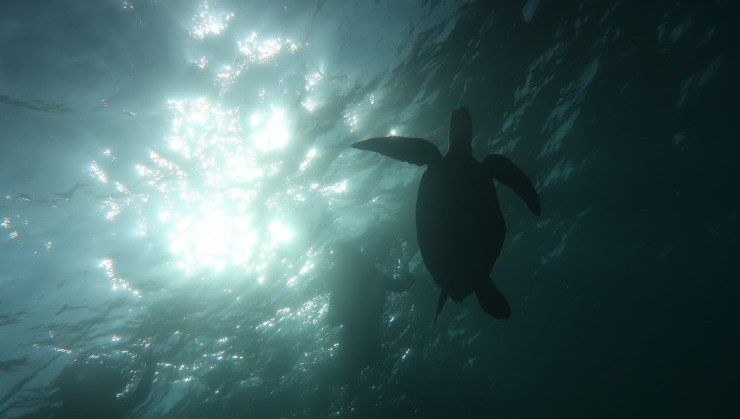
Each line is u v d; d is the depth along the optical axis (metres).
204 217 10.38
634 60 8.55
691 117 8.31
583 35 8.88
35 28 9.34
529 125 9.55
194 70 10.05
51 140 9.52
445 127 10.09
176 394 10.20
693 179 8.56
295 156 10.25
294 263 10.34
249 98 10.14
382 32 9.84
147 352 10.41
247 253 10.45
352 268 7.61
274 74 10.15
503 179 3.14
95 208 9.86
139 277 10.21
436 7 9.34
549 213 9.33
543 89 9.31
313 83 10.16
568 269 8.98
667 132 8.56
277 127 10.19
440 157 3.40
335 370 8.59
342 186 10.32
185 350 10.48
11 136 9.29
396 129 10.42
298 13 9.84
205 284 10.43
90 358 10.12
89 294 10.01
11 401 10.38
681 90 8.29
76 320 10.05
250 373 9.82
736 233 8.42
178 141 10.04
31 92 9.35
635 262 8.79
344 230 10.46
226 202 10.39
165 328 10.54
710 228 8.59
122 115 9.81
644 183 8.88
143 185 10.02
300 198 10.48
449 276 3.00
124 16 9.69
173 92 10.00
